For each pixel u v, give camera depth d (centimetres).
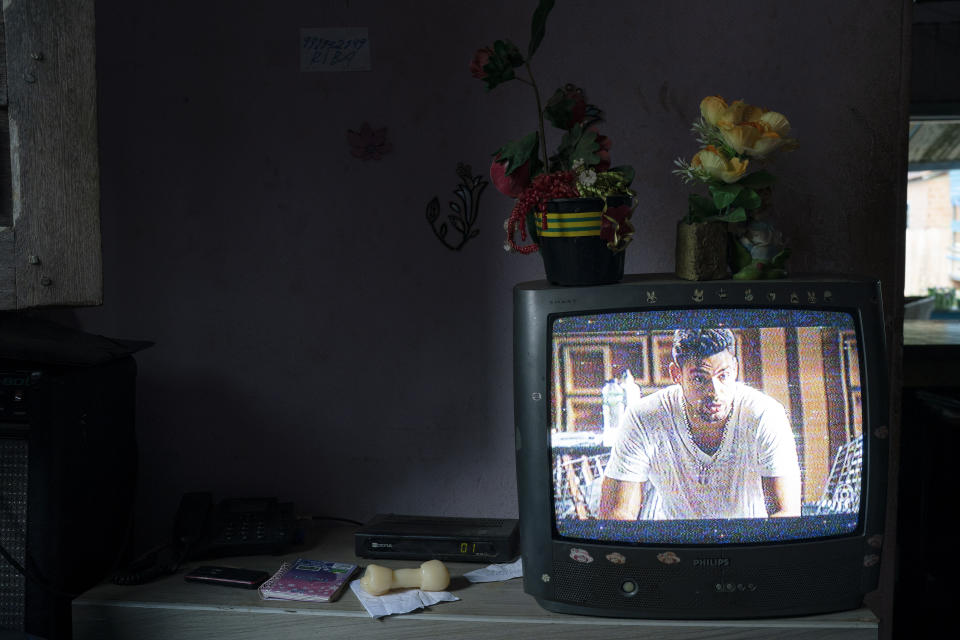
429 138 164
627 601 125
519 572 142
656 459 124
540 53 161
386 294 168
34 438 126
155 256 170
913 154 490
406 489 172
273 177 167
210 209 169
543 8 135
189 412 173
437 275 167
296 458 173
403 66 163
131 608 130
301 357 171
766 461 124
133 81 167
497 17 161
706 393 123
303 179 167
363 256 168
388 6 162
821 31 156
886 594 166
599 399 125
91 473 139
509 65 138
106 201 169
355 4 163
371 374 170
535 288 127
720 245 129
